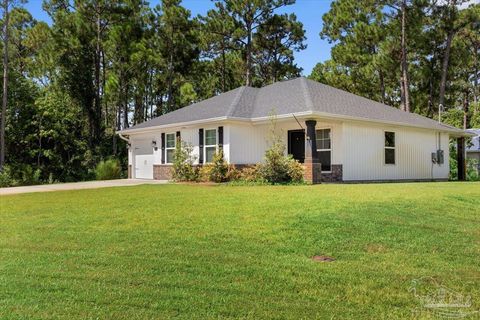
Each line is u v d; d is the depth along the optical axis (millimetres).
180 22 31125
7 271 4379
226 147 15938
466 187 12008
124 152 28281
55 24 28062
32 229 6449
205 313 3311
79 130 27453
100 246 5332
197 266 4480
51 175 23266
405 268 4398
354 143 16047
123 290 3809
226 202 8625
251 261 4645
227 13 33844
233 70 37688
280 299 3590
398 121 17125
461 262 4609
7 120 24266
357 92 32469
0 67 25469
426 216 6922
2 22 26547
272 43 35938
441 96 31625
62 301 3564
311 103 14906
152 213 7551
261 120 15688
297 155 16781
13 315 3275
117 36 27516
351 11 32281
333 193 9852
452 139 23391
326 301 3545
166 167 19000
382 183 14984
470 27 32062
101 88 30031
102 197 10422
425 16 29953
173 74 32938
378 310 3365
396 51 30188
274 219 6609
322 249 5109
